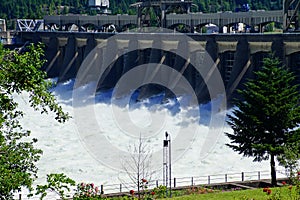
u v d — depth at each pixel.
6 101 20.38
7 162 20.05
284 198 37.06
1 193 19.38
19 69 19.88
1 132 20.16
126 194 49.59
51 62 151.00
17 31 174.38
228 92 99.50
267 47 97.31
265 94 49.59
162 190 41.84
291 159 42.66
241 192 43.59
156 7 135.38
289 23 99.44
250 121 50.28
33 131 90.56
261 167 68.38
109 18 151.25
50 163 72.81
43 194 19.80
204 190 49.03
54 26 177.12
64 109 115.44
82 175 67.38
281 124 49.47
